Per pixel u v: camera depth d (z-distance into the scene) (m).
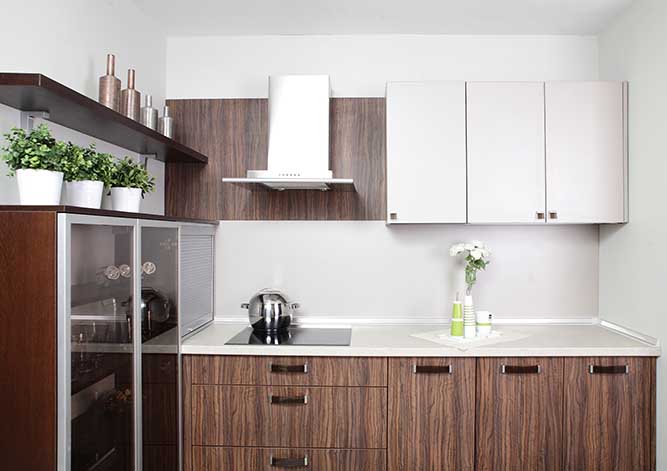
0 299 1.55
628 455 2.51
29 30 1.88
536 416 2.51
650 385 2.51
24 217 1.54
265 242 3.21
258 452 2.54
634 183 2.74
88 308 1.67
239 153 3.21
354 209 3.18
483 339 2.71
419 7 2.77
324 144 2.79
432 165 2.83
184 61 3.21
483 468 2.51
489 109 2.83
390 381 2.52
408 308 3.18
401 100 2.85
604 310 3.09
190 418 2.56
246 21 2.98
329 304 3.19
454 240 3.17
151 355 2.17
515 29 3.07
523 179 2.83
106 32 2.45
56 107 1.83
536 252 3.17
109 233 1.81
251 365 2.55
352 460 2.52
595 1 2.69
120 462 1.90
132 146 2.61
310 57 3.18
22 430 1.55
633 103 2.75
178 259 2.51
